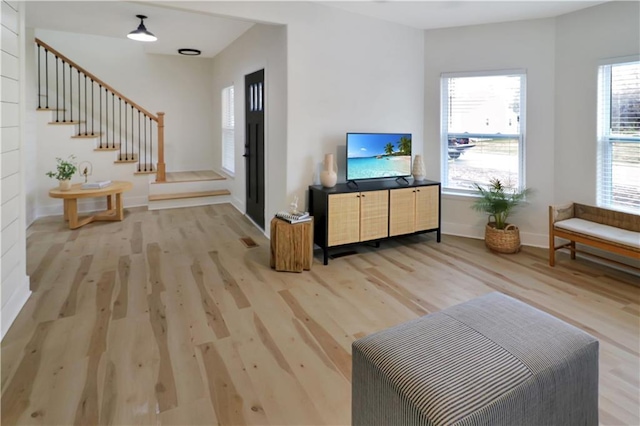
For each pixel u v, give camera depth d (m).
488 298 1.90
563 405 1.43
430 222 4.54
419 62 4.84
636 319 2.72
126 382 2.01
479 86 4.65
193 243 4.49
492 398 1.24
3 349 2.29
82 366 2.13
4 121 2.53
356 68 4.38
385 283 3.39
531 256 4.11
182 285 3.29
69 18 5.02
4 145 2.53
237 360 2.22
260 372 2.11
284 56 4.00
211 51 6.88
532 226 4.48
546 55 4.21
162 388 1.97
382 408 1.39
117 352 2.28
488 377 1.31
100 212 5.96
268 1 3.75
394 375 1.34
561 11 4.00
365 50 4.42
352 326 2.63
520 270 3.70
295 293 3.16
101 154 6.13
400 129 4.79
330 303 2.98
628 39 3.57
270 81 4.45
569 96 4.08
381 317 2.77
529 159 4.41
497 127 4.59
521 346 1.47
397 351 1.45
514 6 3.92
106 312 2.77
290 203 4.15
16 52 2.77
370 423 1.47
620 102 3.72
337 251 4.30
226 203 6.70
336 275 3.57
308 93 4.11
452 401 1.20
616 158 3.79
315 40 4.07
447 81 4.82
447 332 1.56
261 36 4.70
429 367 1.35
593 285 3.33
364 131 4.53
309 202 4.21
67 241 4.49
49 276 3.42
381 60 4.55
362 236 4.06
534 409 1.33
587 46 3.89
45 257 3.92
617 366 2.17
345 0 3.92
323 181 4.06
